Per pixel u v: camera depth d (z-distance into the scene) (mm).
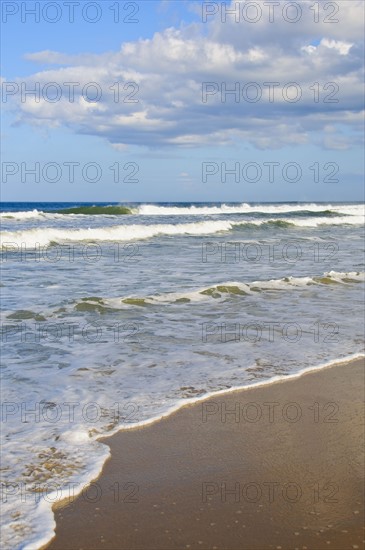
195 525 3295
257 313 9281
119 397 5359
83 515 3371
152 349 7070
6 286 11195
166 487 3727
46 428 4570
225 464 4078
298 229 30203
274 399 5422
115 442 4379
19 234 20094
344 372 6309
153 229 25062
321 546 3107
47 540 3096
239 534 3213
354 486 3793
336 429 4730
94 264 14922
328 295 10969
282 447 4375
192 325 8383
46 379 5836
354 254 18531
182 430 4652
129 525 3279
